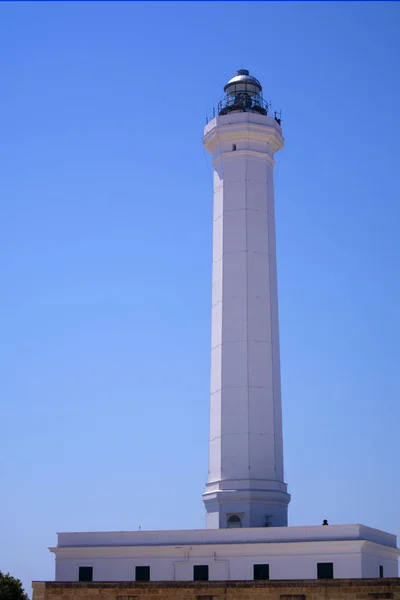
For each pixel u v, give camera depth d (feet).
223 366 234.79
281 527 204.13
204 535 207.92
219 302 240.32
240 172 245.65
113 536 212.02
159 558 207.31
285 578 199.41
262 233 243.60
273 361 236.43
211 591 193.36
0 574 219.20
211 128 249.96
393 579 184.65
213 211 249.75
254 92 256.93
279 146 253.03
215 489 228.43
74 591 197.88
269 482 226.99
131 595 196.13
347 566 196.13
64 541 213.46
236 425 230.27
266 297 239.71
